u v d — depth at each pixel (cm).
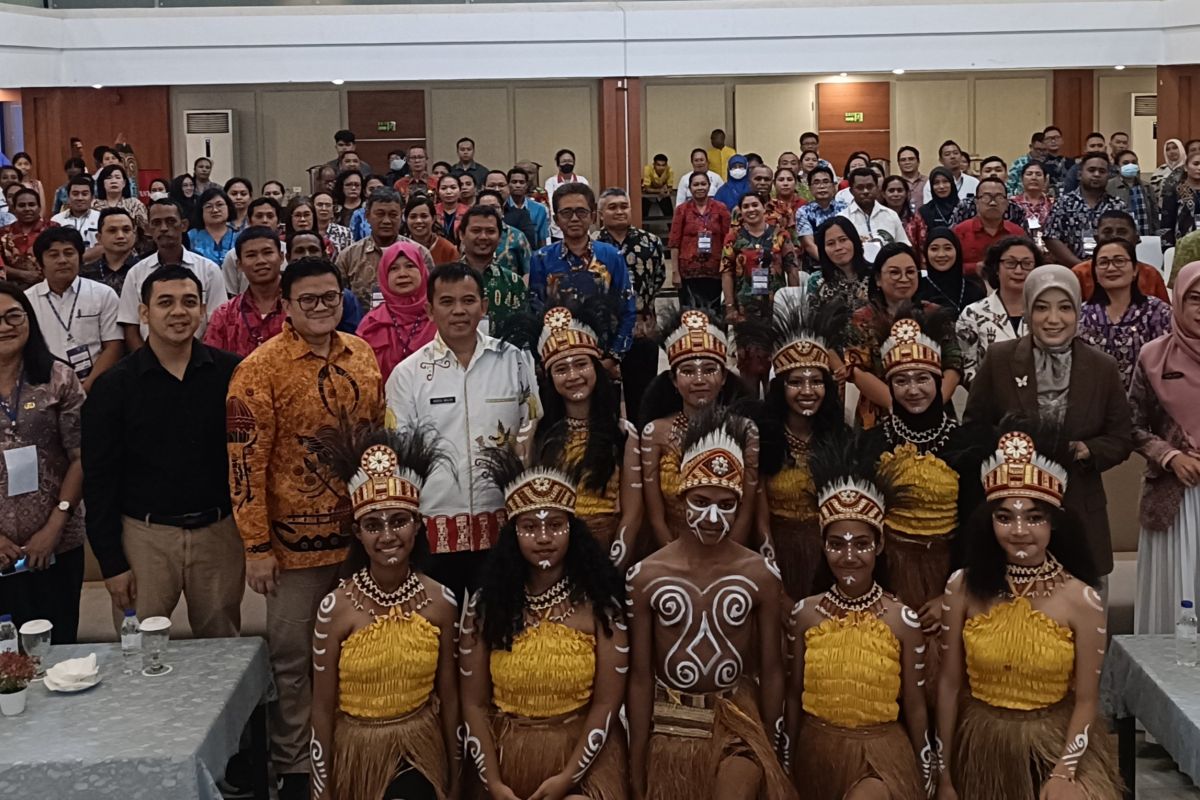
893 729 331
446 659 343
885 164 1360
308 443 379
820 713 332
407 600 340
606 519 391
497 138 1438
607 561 339
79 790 301
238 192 934
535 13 1270
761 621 343
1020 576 329
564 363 386
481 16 1269
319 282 375
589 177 1452
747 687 346
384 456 337
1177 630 353
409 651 332
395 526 331
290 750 391
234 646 373
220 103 1385
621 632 336
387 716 334
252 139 1403
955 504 382
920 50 1288
